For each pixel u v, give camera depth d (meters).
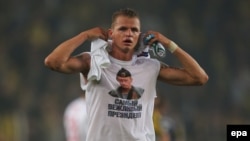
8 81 56.03
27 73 56.91
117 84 14.91
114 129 14.84
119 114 14.86
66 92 52.53
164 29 61.53
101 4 61.53
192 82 15.52
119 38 14.79
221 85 58.09
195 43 61.34
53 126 50.62
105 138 14.84
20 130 49.44
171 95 53.25
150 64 15.31
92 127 14.94
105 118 14.84
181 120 52.44
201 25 64.38
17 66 58.09
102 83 14.88
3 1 61.69
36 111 53.12
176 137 27.34
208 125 53.41
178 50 15.40
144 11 62.34
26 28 60.28
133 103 14.98
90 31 15.02
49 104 52.25
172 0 64.31
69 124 24.27
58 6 61.16
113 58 15.07
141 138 14.94
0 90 55.12
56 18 60.53
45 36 59.25
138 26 14.88
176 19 62.78
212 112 55.22
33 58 57.81
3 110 53.88
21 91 55.41
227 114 55.84
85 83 15.25
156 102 25.48
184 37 61.00
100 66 14.77
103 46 14.94
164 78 15.54
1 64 57.91
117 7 61.69
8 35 60.16
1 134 48.66
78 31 59.84
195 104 54.41
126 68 15.04
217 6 65.75
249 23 65.00
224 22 64.75
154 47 15.27
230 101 57.12
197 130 52.53
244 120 55.88
